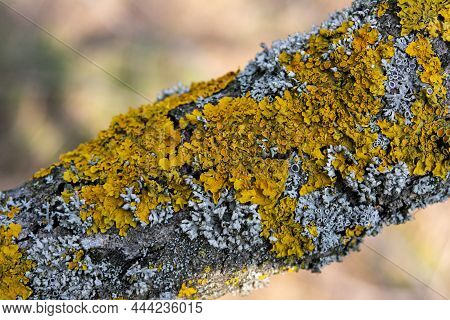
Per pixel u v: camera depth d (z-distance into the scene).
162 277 0.17
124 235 0.17
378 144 0.17
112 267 0.17
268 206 0.17
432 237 0.30
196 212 0.17
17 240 0.17
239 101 0.17
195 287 0.17
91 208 0.17
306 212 0.17
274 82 0.17
